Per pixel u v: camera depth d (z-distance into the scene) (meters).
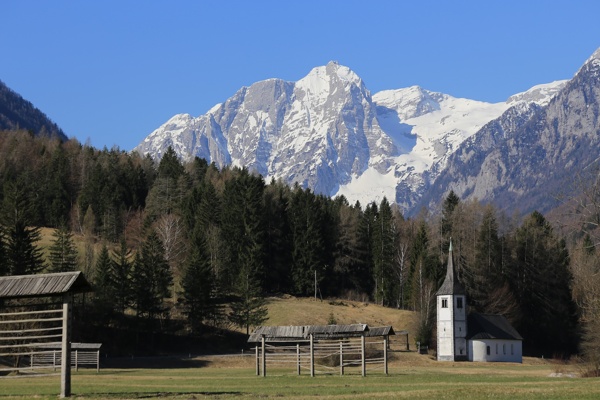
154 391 74.88
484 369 147.62
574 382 85.44
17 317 120.38
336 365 137.12
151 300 185.88
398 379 98.00
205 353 180.88
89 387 81.94
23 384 87.62
